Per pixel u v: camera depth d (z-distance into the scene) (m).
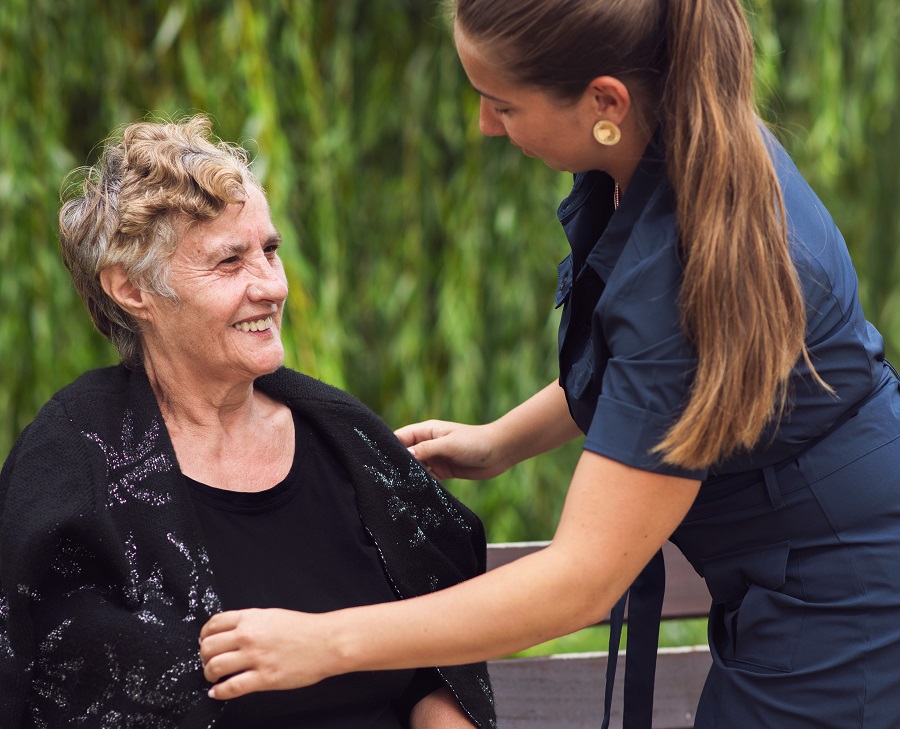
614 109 1.69
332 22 4.55
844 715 1.83
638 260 1.73
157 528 1.95
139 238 1.94
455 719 2.23
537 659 2.84
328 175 4.39
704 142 1.63
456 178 4.68
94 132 4.35
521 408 2.58
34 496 1.89
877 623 1.81
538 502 5.03
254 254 2.00
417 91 4.59
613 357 1.75
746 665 1.93
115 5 4.21
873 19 4.80
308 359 4.15
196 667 1.89
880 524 1.83
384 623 1.71
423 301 4.76
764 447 1.81
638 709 2.16
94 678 1.89
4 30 3.99
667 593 2.91
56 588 1.92
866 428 1.84
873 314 5.18
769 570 1.88
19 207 4.04
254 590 2.04
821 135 4.62
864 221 5.17
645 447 1.67
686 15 1.63
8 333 4.10
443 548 2.35
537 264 4.72
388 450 2.28
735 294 1.62
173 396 2.07
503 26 1.63
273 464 2.15
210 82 4.14
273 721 2.03
